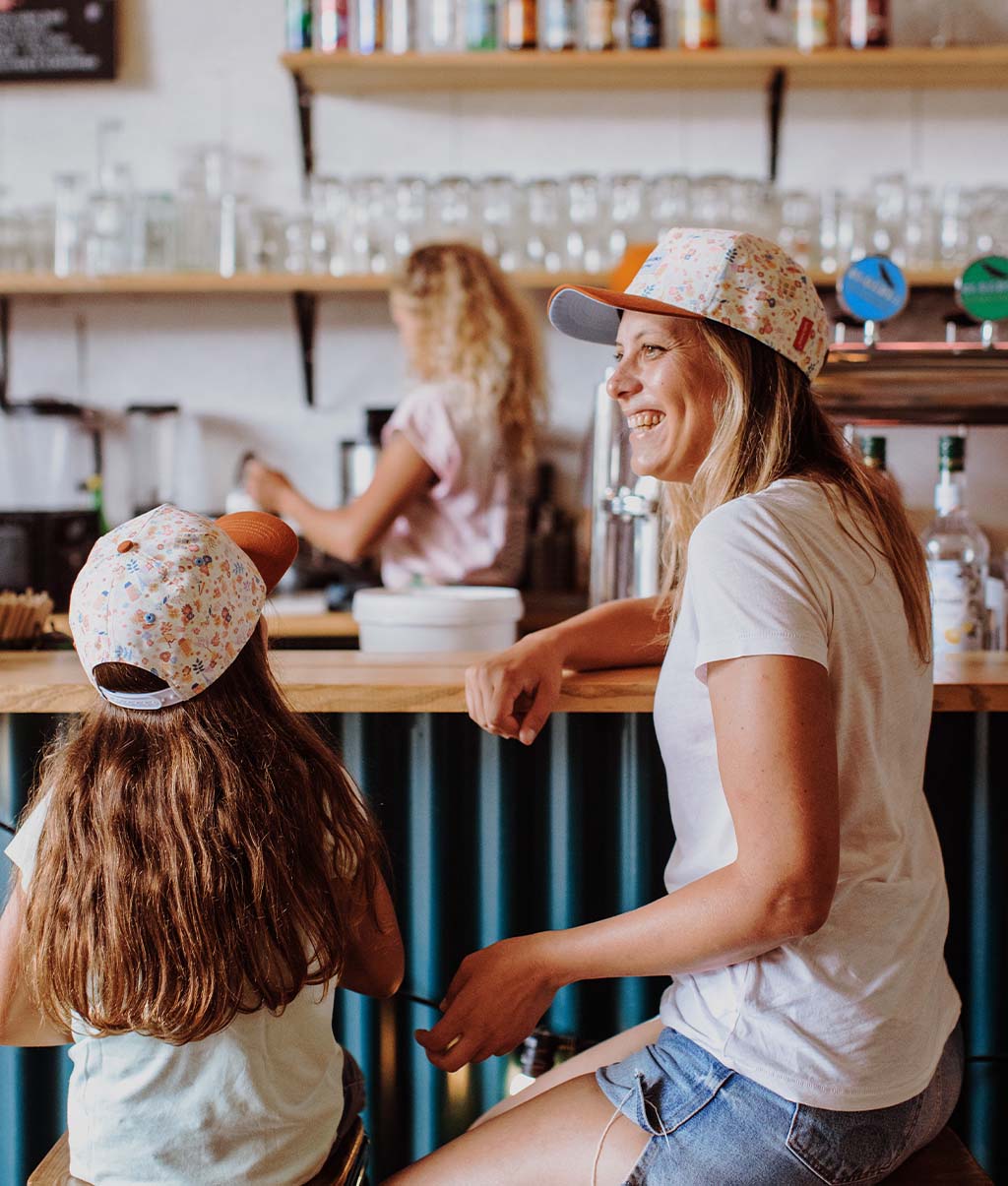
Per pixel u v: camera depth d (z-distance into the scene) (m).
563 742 1.49
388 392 3.28
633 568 1.75
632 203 2.93
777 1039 1.05
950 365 1.74
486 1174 1.11
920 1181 1.11
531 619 2.67
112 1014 1.06
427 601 1.65
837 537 1.10
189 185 3.04
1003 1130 1.53
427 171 3.23
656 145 3.20
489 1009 1.12
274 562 1.22
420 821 1.50
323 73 3.04
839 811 1.04
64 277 2.96
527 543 2.96
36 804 1.15
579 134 3.21
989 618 1.82
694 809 1.15
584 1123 1.10
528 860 1.50
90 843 1.07
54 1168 1.15
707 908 1.02
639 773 1.48
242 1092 1.09
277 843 1.08
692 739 1.13
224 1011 1.06
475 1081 1.54
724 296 1.16
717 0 2.96
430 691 1.33
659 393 1.20
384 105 3.22
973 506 3.07
